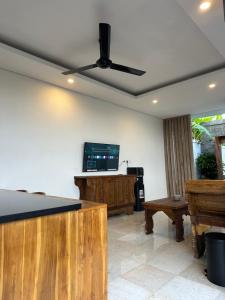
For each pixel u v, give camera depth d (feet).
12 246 2.73
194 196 8.14
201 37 10.06
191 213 8.29
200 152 25.57
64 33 9.73
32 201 3.71
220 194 7.53
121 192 15.74
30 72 12.37
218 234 7.05
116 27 9.31
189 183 8.12
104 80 14.73
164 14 8.57
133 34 9.80
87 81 13.69
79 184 14.43
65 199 3.97
